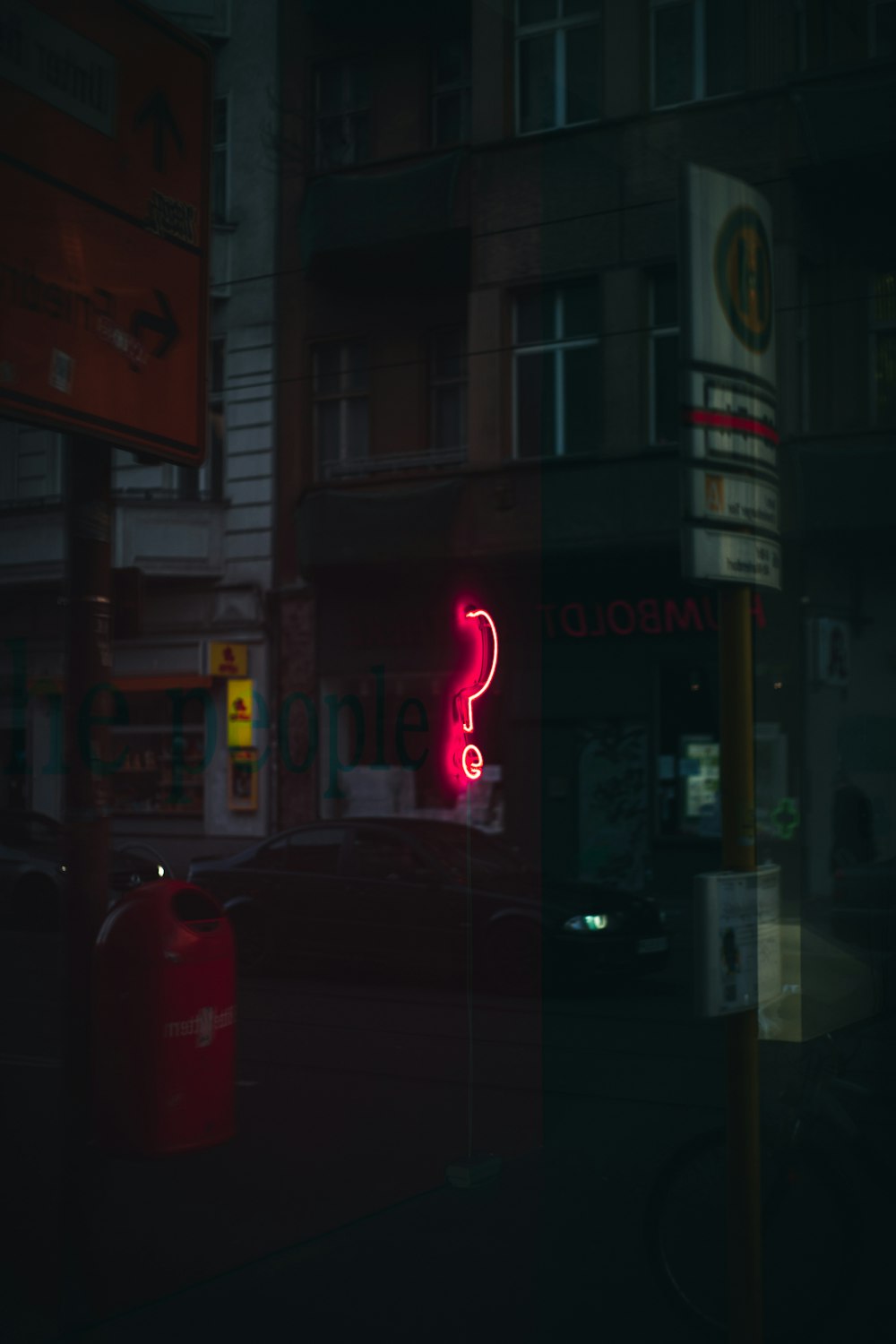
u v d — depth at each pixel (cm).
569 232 1627
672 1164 441
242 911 641
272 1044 650
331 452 902
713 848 1773
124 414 482
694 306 329
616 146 1620
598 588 1792
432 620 1081
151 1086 448
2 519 456
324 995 724
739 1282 330
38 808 461
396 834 918
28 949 459
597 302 1669
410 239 1127
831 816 1700
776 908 344
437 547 1353
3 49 432
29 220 442
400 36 1168
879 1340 434
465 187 1407
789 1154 425
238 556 698
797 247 1670
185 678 633
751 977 331
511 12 1434
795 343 1694
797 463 1692
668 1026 1006
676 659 1777
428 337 1307
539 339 1658
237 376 744
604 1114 744
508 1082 804
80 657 466
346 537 841
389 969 834
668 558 1712
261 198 783
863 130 1600
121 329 481
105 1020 452
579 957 1099
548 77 1527
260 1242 521
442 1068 787
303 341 848
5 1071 457
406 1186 596
